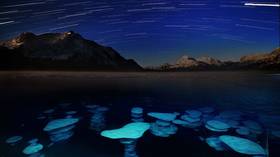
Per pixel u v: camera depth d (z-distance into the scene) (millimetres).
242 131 3883
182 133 3803
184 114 5211
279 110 5465
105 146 3246
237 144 3277
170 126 4227
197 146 3242
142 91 8797
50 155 2938
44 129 4016
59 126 4211
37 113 5219
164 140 3496
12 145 3254
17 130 3943
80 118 4801
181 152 3029
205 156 2920
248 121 4535
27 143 3336
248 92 8359
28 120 4594
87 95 7781
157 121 4598
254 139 3498
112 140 3488
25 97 7207
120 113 5297
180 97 7480
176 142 3398
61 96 7547
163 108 5891
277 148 3121
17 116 4914
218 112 5375
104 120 4676
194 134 3756
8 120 4590
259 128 4055
